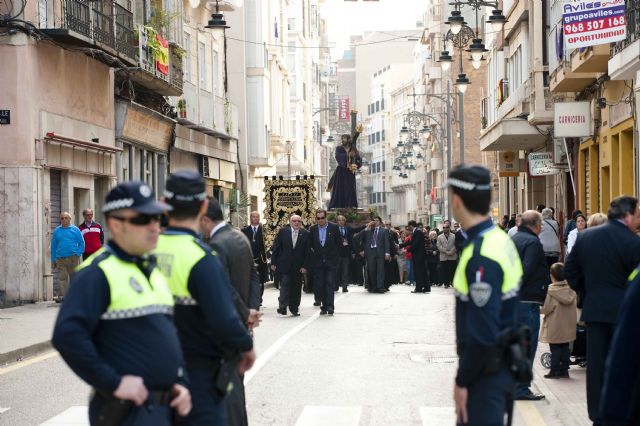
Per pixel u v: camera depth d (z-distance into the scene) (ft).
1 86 100.17
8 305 98.84
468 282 24.57
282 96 268.41
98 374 21.79
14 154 100.17
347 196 187.42
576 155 127.95
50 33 101.91
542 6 130.11
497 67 180.34
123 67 123.65
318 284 93.81
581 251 38.88
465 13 266.98
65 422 42.83
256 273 38.78
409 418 44.24
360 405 47.24
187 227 26.05
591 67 100.89
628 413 21.66
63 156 108.37
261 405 47.24
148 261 23.43
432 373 56.65
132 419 22.30
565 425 41.86
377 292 132.16
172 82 144.25
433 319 88.22
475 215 25.29
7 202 100.27
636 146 91.91
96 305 22.17
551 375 53.78
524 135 142.82
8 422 42.96
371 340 71.77
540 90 130.21
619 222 38.60
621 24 80.84
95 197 122.72
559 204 145.07
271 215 164.25
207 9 177.99
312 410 46.03
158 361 22.54
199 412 25.68
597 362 38.24
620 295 38.01
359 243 150.10
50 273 103.45
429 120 395.55
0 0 99.60
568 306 53.06
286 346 68.18
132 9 134.21
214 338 25.75
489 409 24.40
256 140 221.87
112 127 125.90
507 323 24.71
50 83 105.81
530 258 47.39
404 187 554.87
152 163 146.92
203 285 25.21
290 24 300.40
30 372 57.52
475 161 295.89
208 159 179.52
